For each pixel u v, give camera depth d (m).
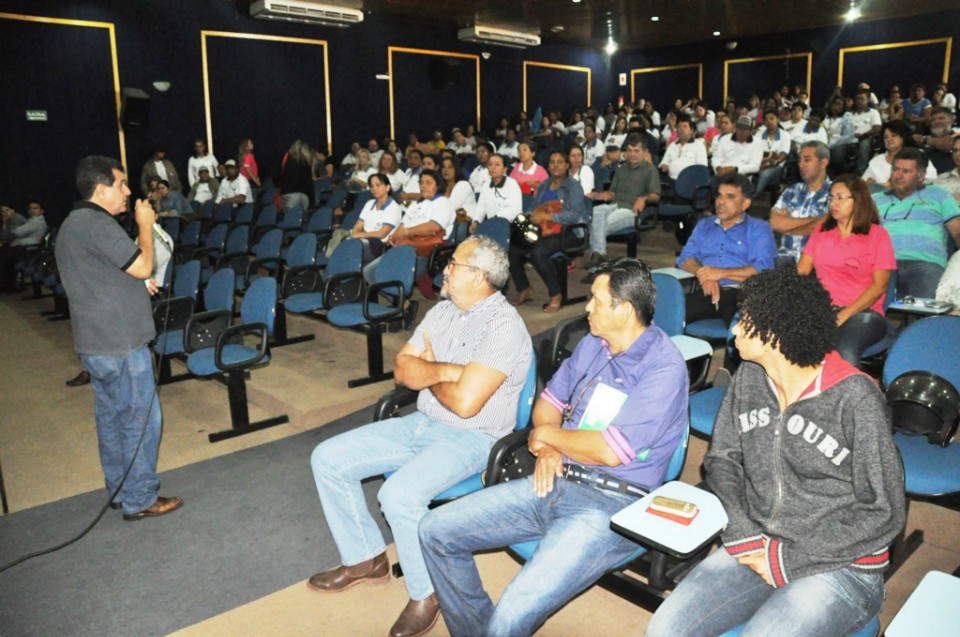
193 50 11.14
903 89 13.73
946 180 3.96
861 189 2.93
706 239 3.76
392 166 8.52
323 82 12.59
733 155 7.26
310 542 2.73
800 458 1.46
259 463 3.48
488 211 5.79
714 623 1.48
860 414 1.40
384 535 2.78
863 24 13.89
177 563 2.61
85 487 3.30
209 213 10.05
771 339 1.45
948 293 2.90
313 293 4.98
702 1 11.66
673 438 1.86
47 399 4.60
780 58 15.01
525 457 2.16
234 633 2.20
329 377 4.40
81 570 2.59
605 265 1.93
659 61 16.67
